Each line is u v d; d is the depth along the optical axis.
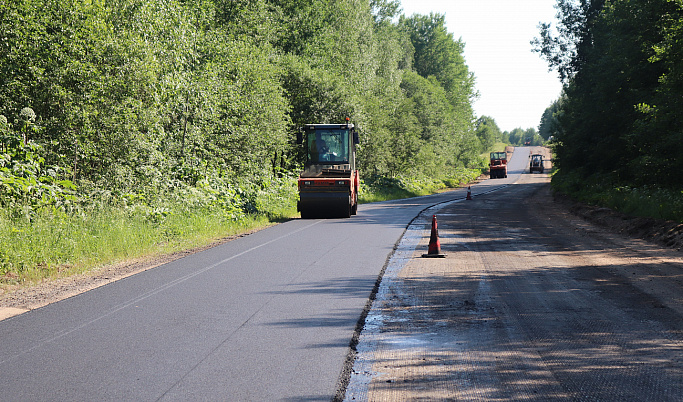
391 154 55.16
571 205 29.78
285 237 15.64
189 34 22.23
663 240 14.00
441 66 111.50
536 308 7.47
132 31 17.67
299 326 6.62
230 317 7.05
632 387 4.64
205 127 23.67
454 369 5.12
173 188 19.98
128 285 9.09
